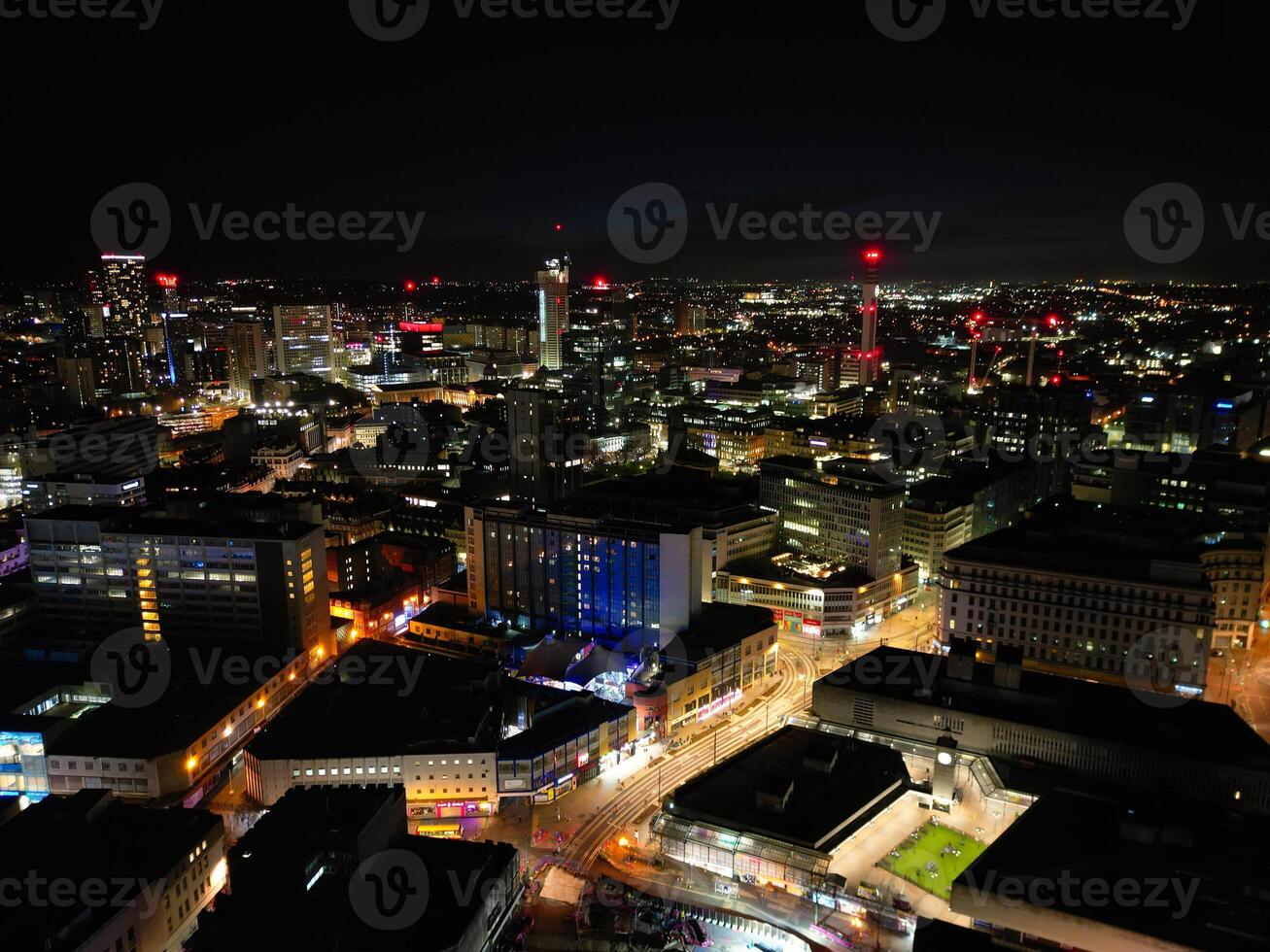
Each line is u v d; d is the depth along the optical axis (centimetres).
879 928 16700
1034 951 14888
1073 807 17825
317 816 16338
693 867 18700
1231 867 15712
